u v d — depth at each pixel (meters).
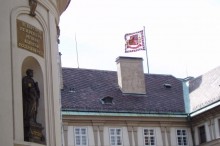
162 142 44.19
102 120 41.94
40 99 16.23
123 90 46.31
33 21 16.30
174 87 50.28
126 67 47.19
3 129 14.08
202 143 44.28
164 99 47.53
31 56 15.89
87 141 40.94
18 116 14.68
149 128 44.00
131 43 48.50
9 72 14.79
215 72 48.06
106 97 44.12
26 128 15.17
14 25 15.38
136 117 43.50
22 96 15.30
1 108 14.20
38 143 15.34
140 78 47.44
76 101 42.47
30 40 15.98
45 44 16.78
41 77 16.34
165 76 51.75
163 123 44.75
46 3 17.12
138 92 46.81
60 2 19.12
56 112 16.70
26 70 16.08
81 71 47.12
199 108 44.91
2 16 14.99
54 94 16.73
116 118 42.62
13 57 15.07
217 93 44.25
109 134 42.00
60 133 16.94
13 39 15.22
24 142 14.64
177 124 45.44
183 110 46.62
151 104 45.97
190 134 45.69
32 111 15.50
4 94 14.41
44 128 15.98
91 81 46.28
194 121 45.66
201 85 48.47
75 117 40.84
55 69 17.16
